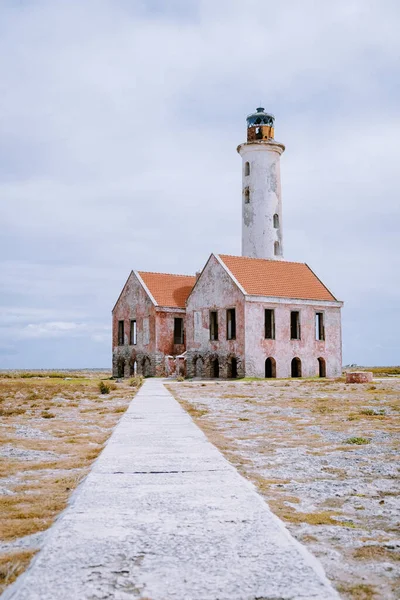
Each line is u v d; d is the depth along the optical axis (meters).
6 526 6.11
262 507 6.35
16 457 10.54
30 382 42.34
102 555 4.85
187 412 17.31
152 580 4.35
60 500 7.20
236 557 4.81
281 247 55.34
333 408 19.42
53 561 4.72
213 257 46.59
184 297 53.62
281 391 28.88
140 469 8.27
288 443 11.94
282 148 55.59
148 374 51.62
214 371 46.31
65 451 11.16
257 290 44.59
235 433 13.42
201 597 4.05
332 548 5.49
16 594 4.12
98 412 18.75
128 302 55.19
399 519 6.52
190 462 8.80
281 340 44.75
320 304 47.47
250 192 55.12
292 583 4.29
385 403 21.30
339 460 10.05
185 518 5.90
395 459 10.17
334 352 48.28
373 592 4.46
